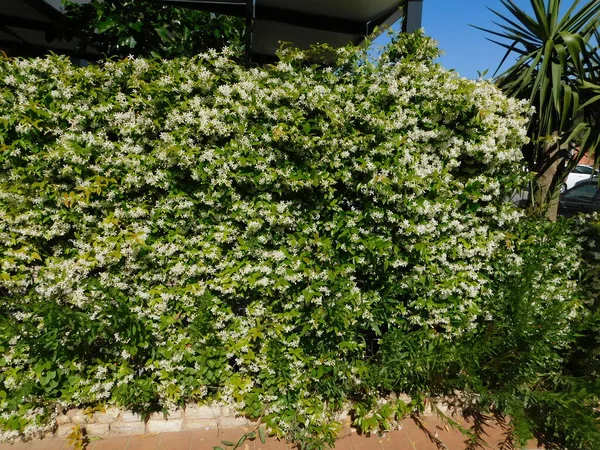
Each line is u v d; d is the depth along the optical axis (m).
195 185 2.72
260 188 2.69
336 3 4.66
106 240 2.59
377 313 2.94
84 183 2.58
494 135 2.86
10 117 2.51
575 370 3.19
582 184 9.11
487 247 2.97
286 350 2.83
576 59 3.29
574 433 2.54
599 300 3.11
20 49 7.30
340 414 2.94
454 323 3.02
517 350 2.85
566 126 3.61
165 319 2.71
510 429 2.88
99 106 2.62
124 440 2.71
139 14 5.09
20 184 2.61
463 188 2.95
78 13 5.28
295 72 2.82
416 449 2.74
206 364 2.77
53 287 2.54
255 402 2.79
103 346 2.81
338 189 2.84
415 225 2.76
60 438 2.68
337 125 2.65
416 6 3.52
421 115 2.85
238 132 2.62
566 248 3.17
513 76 3.80
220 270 2.77
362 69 2.87
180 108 2.64
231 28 6.33
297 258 2.74
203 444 2.69
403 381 2.93
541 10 3.56
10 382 2.63
